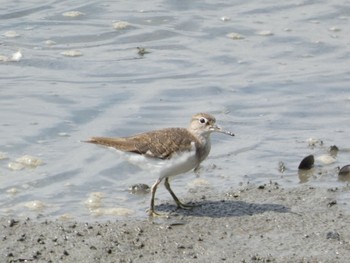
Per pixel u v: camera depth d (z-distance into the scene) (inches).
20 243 423.5
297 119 622.2
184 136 470.6
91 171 535.5
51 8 850.8
